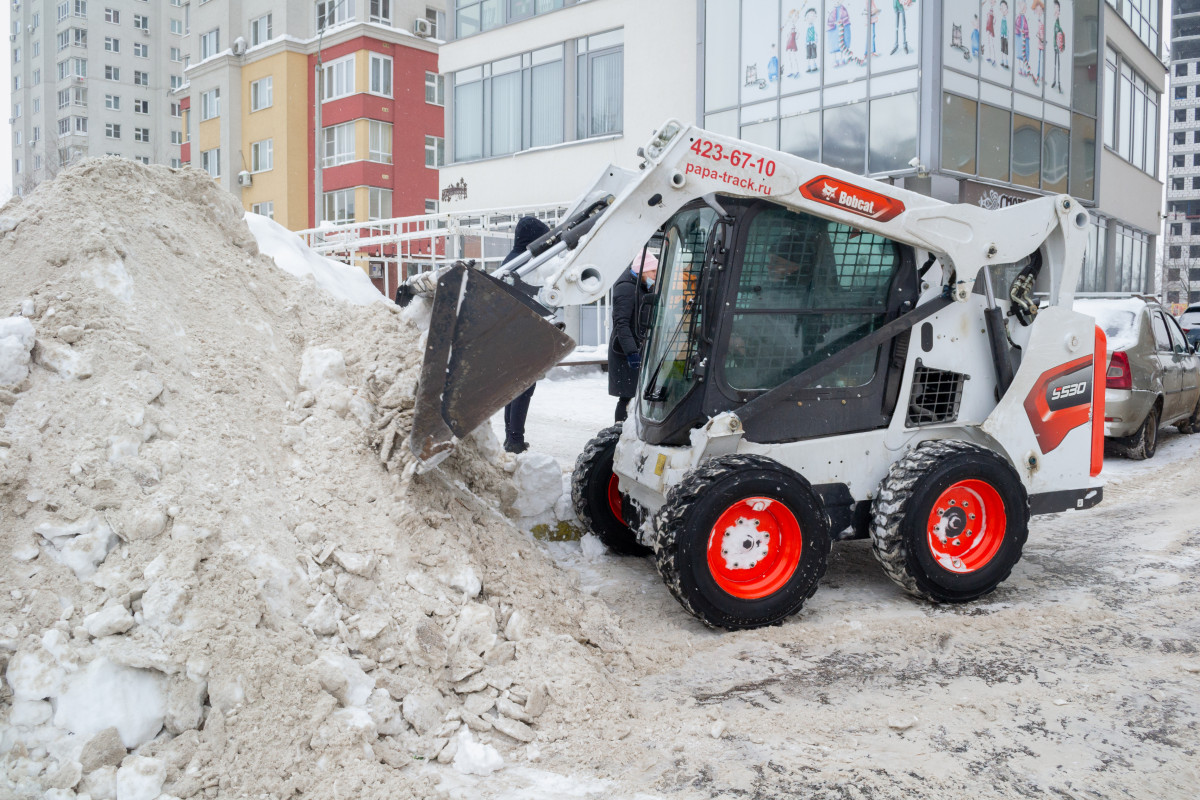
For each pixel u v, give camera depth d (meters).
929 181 16.20
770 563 4.34
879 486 4.69
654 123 19.94
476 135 24.12
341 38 35.31
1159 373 9.14
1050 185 19.19
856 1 16.25
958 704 3.51
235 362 4.09
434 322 3.79
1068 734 3.26
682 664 3.91
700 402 4.50
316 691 2.96
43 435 3.25
